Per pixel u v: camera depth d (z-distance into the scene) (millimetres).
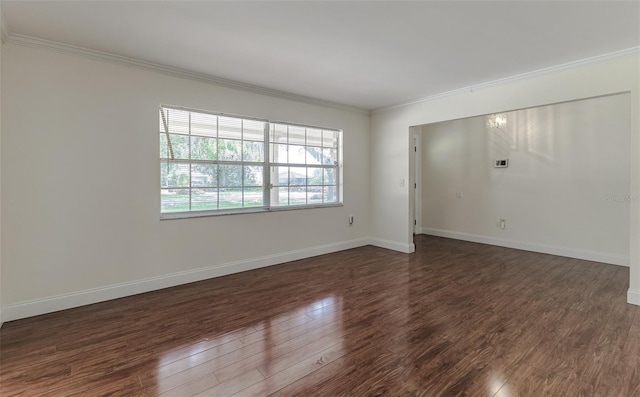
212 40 2752
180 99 3521
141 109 3281
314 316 2771
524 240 5246
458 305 2990
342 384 1854
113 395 1769
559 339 2344
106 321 2674
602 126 4387
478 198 5863
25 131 2709
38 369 1999
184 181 3650
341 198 5223
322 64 3316
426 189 6734
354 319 2709
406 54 3033
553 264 4359
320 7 2219
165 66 3373
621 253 4262
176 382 1878
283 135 4516
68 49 2855
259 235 4242
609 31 2562
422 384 1849
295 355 2162
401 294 3281
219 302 3088
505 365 2029
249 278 3814
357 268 4223
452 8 2230
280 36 2674
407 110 4953
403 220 5117
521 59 3146
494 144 5590
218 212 3877
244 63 3287
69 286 2938
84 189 2990
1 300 2613
